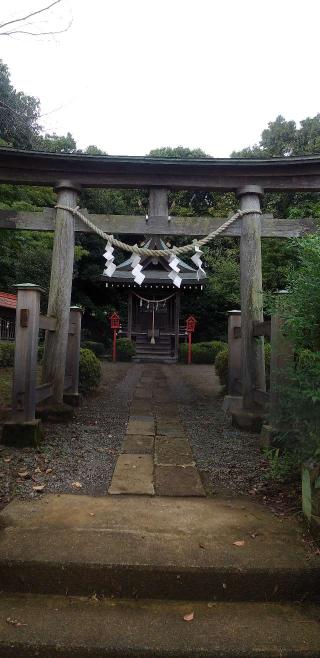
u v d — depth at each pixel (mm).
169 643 1773
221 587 2098
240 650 1748
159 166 5492
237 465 3801
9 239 7688
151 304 19891
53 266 5496
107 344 22797
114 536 2408
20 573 2115
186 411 6348
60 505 2842
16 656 1758
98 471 3564
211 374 12359
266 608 2045
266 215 5641
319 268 2727
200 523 2619
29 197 8516
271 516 2756
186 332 19828
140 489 3158
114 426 5191
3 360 10242
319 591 2119
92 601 2059
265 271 8375
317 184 5516
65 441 4383
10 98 9602
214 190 5777
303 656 1747
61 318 5434
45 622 1890
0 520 2586
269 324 4547
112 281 18266
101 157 5344
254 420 5051
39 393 4738
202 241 5527
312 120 17625
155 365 16078
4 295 15359
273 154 17688
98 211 22672
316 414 2564
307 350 2863
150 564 2113
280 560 2188
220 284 15734
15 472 3439
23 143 7129
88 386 7328
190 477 3447
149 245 6426
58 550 2229
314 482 2535
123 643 1769
